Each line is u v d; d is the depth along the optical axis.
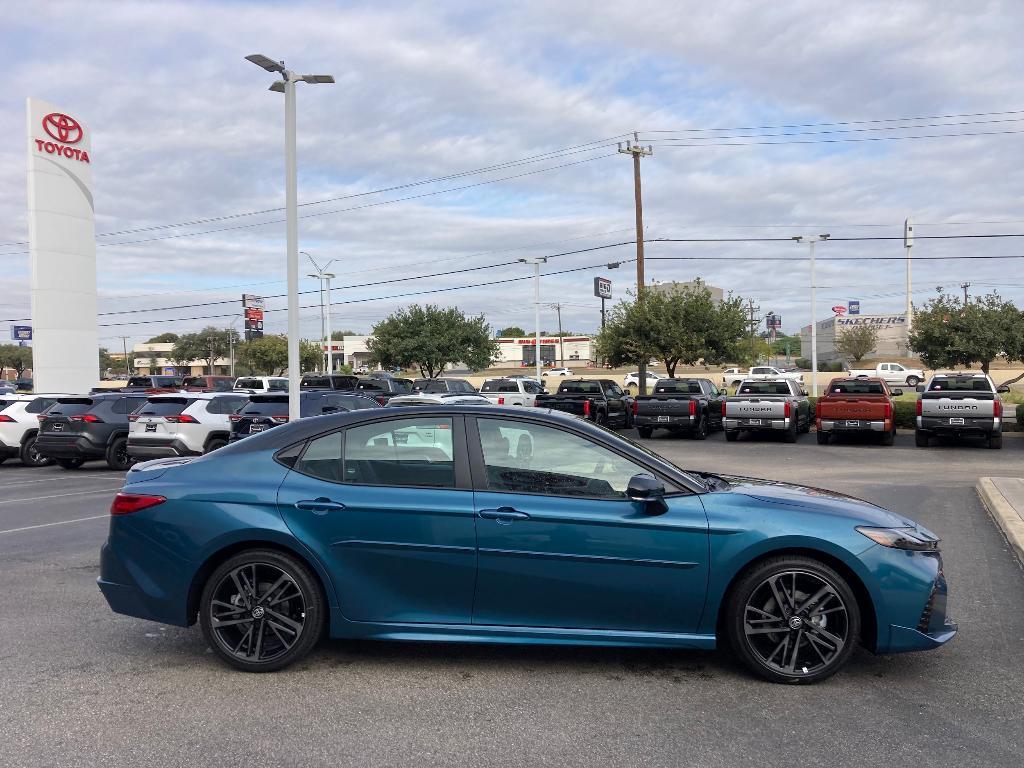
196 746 3.82
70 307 30.22
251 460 4.88
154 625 5.77
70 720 4.12
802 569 4.53
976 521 9.88
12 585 6.95
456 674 4.75
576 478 4.70
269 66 17.59
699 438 24.11
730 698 4.38
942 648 5.23
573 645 4.65
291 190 17.59
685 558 4.52
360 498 4.65
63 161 30.03
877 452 19.70
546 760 3.66
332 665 4.89
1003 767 3.60
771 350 85.88
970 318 30.58
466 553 4.59
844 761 3.65
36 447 17.30
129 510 4.83
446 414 4.86
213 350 97.62
